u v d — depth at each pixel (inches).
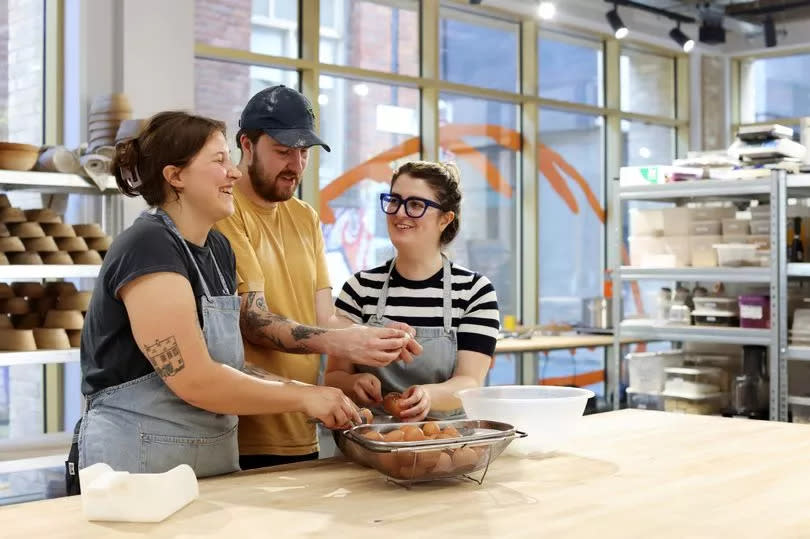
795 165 201.9
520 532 60.2
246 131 96.3
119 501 62.6
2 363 154.6
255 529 61.0
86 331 78.7
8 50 198.5
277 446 100.1
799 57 352.5
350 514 64.8
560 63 318.3
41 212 167.6
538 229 307.4
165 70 207.3
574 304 323.0
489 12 294.7
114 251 74.9
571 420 84.7
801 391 208.2
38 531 60.6
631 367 223.0
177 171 76.8
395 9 272.1
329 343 87.8
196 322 74.5
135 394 76.5
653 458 84.6
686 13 338.3
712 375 216.4
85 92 199.2
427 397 87.3
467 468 72.3
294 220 104.6
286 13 249.3
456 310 101.4
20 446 165.5
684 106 358.6
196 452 77.8
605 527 61.6
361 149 266.1
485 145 297.9
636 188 216.2
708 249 209.0
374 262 268.5
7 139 199.2
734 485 73.9
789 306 204.5
